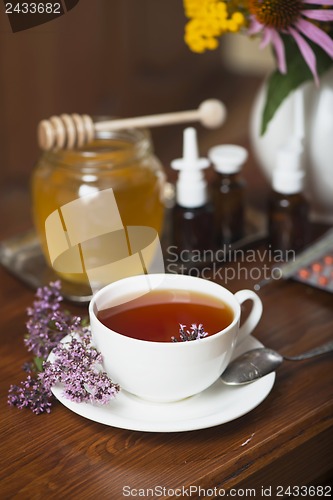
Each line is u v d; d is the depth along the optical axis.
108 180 0.95
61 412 0.83
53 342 0.85
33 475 0.78
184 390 0.80
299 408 0.83
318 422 0.83
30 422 0.82
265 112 1.01
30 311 0.87
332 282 0.96
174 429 0.78
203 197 1.01
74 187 0.95
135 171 0.96
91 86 2.05
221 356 0.80
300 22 0.93
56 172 0.95
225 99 2.22
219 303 0.83
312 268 0.98
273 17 0.92
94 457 0.79
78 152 0.95
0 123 1.92
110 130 0.99
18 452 0.79
